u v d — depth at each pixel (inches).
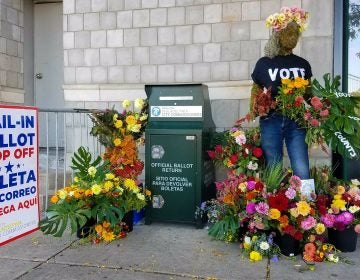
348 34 192.9
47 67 263.0
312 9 188.4
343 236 138.9
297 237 129.9
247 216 136.5
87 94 221.1
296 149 144.3
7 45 243.1
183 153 165.3
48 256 136.9
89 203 148.8
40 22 262.7
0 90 238.4
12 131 80.8
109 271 124.7
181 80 207.9
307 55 189.5
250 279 118.0
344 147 136.3
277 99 140.3
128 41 214.5
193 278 119.4
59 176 208.8
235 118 201.2
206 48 204.1
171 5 207.9
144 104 172.1
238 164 152.3
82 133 220.4
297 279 117.8
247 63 198.8
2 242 78.5
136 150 168.6
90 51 220.2
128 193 156.1
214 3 202.1
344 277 119.3
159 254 137.9
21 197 83.1
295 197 133.6
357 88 194.1
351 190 140.6
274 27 141.7
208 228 161.2
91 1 218.5
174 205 167.0
